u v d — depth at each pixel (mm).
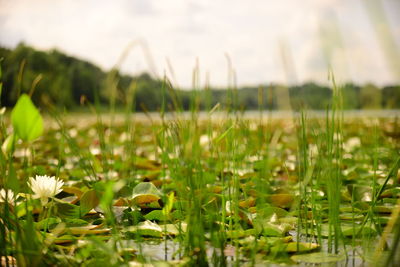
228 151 1172
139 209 1373
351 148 3137
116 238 1025
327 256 953
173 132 1146
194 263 904
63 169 2338
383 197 1513
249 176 1826
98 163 2055
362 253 970
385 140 2787
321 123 1412
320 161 1338
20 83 957
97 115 1242
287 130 3818
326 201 1502
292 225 1257
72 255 954
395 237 814
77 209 1300
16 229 861
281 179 2012
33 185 1132
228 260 948
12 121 854
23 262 836
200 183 1039
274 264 907
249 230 1104
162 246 1053
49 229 1156
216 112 1311
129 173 1687
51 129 5102
